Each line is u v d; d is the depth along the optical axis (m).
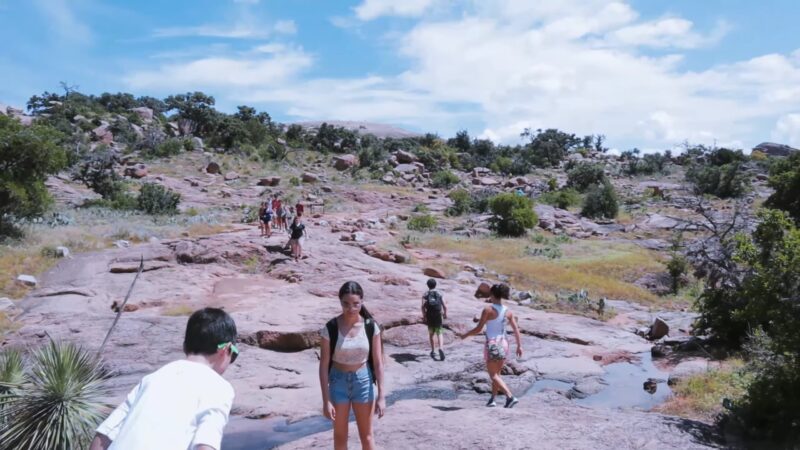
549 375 12.32
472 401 10.09
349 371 4.98
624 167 82.75
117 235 24.02
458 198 45.81
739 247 9.31
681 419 7.93
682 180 67.12
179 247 20.61
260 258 20.58
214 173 55.25
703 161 82.31
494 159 85.19
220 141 68.06
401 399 10.53
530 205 36.16
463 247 29.81
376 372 5.09
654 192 57.47
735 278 13.43
